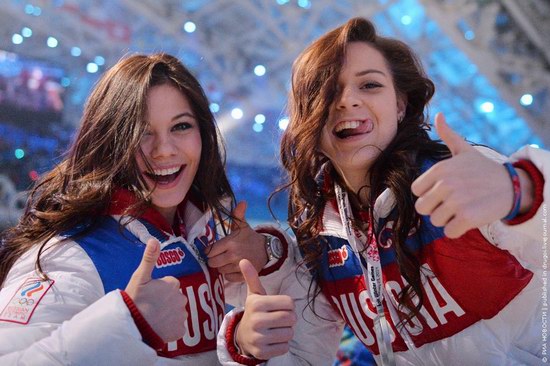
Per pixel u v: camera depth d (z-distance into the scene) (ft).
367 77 5.33
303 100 5.43
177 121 5.31
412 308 5.07
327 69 5.30
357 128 5.33
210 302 5.49
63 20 33.47
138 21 33.83
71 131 31.65
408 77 5.67
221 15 33.32
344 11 29.76
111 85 5.27
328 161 5.71
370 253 5.12
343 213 5.38
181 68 5.48
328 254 5.71
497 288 4.90
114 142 5.14
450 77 32.07
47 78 31.35
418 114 5.79
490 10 26.84
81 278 4.85
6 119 29.71
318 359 5.98
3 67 30.50
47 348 4.23
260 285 4.94
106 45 34.12
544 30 26.45
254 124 35.58
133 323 4.28
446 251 4.93
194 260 5.53
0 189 25.07
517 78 30.58
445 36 29.91
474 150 3.77
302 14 31.17
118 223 5.15
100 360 4.22
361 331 5.60
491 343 5.00
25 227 5.36
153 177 5.29
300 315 5.94
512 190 3.66
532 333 5.00
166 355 5.06
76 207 5.04
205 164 5.67
